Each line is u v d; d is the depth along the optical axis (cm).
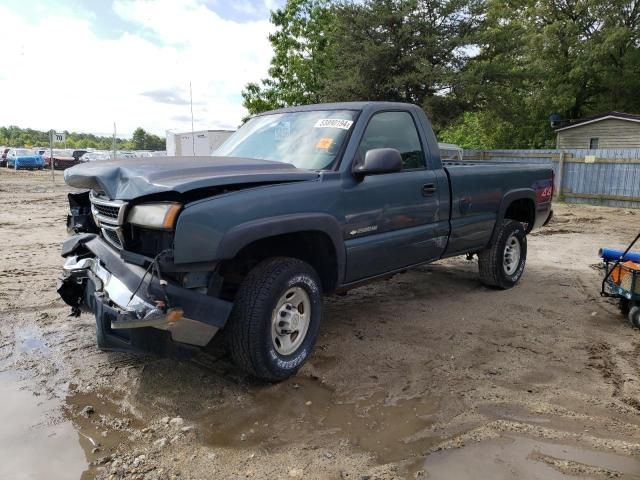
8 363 383
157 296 306
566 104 3212
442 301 562
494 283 597
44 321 472
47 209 1412
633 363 401
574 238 1038
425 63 2195
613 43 2905
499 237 580
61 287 395
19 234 976
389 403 335
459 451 281
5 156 4462
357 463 270
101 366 379
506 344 437
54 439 288
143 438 291
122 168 331
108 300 329
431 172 476
